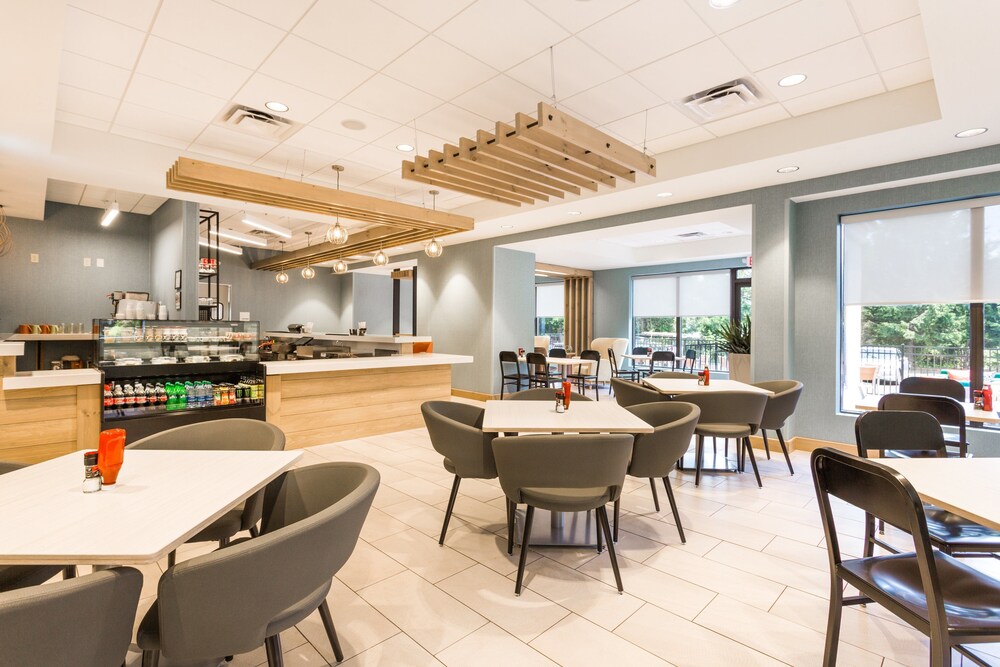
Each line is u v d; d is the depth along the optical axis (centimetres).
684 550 287
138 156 474
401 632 209
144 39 305
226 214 820
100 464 160
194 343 450
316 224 880
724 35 301
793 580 254
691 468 454
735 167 465
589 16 281
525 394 385
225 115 420
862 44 311
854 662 192
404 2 269
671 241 1073
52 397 373
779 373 521
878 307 515
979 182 435
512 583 249
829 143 404
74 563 114
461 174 434
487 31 296
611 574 259
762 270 532
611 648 199
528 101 392
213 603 119
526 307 913
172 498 150
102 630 107
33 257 718
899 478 144
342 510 141
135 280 799
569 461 226
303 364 496
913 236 486
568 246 874
